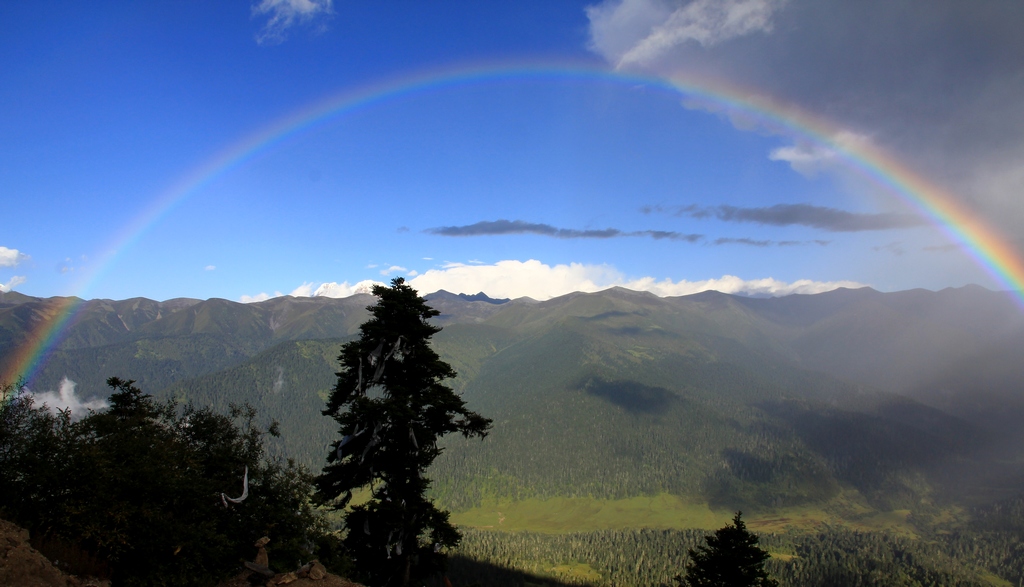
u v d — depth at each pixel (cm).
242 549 3027
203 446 3547
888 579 18162
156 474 2583
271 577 2464
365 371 3119
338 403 3130
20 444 2514
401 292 3144
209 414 3684
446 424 3206
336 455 3025
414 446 3036
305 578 2366
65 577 2078
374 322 3097
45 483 2372
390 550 2912
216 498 3017
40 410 2722
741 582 4841
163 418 3612
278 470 3631
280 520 3278
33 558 2011
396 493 2939
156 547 2405
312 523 3481
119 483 2459
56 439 2497
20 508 2400
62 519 2338
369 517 3033
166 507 2644
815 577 18450
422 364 3150
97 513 2339
